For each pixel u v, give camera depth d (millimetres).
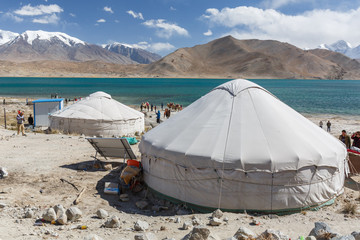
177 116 11586
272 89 147250
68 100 69562
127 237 6516
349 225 7480
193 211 9289
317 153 9242
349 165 12867
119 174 12375
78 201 9367
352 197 10188
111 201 9805
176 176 9711
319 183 9312
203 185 9234
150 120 37844
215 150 9242
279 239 5773
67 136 21391
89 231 6926
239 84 11352
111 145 13289
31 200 9180
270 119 10172
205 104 11227
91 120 23938
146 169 10961
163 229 7211
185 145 9742
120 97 90562
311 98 92125
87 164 13320
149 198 10430
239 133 9664
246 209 8922
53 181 11188
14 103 60219
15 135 20281
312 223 7762
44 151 15758
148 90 125312
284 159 8828
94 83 190000
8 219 7305
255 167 8789
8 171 11992
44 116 29875
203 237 5609
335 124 38812
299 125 10469
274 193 8812
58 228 6977
